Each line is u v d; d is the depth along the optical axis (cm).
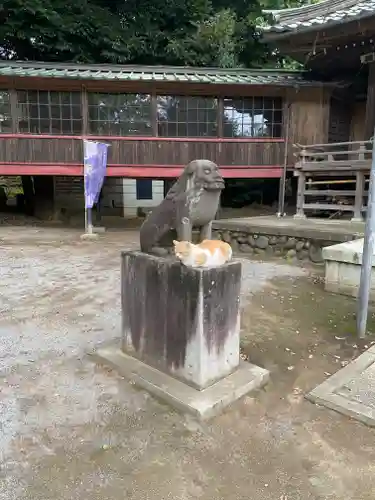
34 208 1524
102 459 214
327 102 1167
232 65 1684
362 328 384
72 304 477
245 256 788
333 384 288
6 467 207
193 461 214
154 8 1627
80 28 1509
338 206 912
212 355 278
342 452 222
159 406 264
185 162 1182
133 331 320
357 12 844
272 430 241
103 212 1711
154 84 1130
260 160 1194
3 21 1528
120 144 1158
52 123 1139
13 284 566
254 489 196
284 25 945
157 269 289
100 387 287
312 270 665
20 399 270
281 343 371
